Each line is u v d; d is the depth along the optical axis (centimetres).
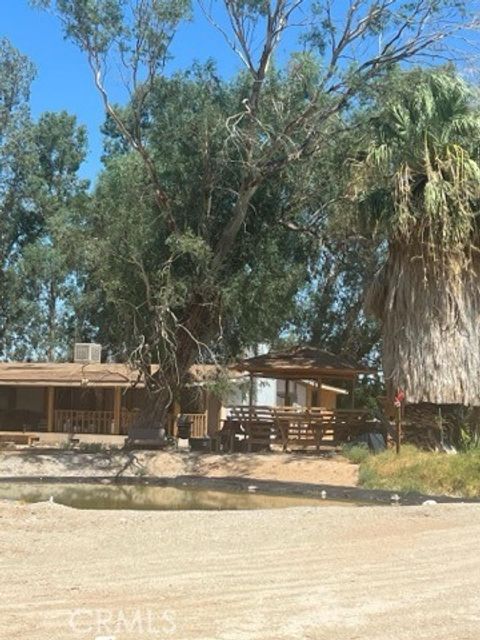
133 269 2716
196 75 2820
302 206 2973
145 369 2844
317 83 2694
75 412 3656
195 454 2611
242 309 2852
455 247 2256
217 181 2778
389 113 2386
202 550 1006
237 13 2575
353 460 2367
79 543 1034
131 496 1992
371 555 982
